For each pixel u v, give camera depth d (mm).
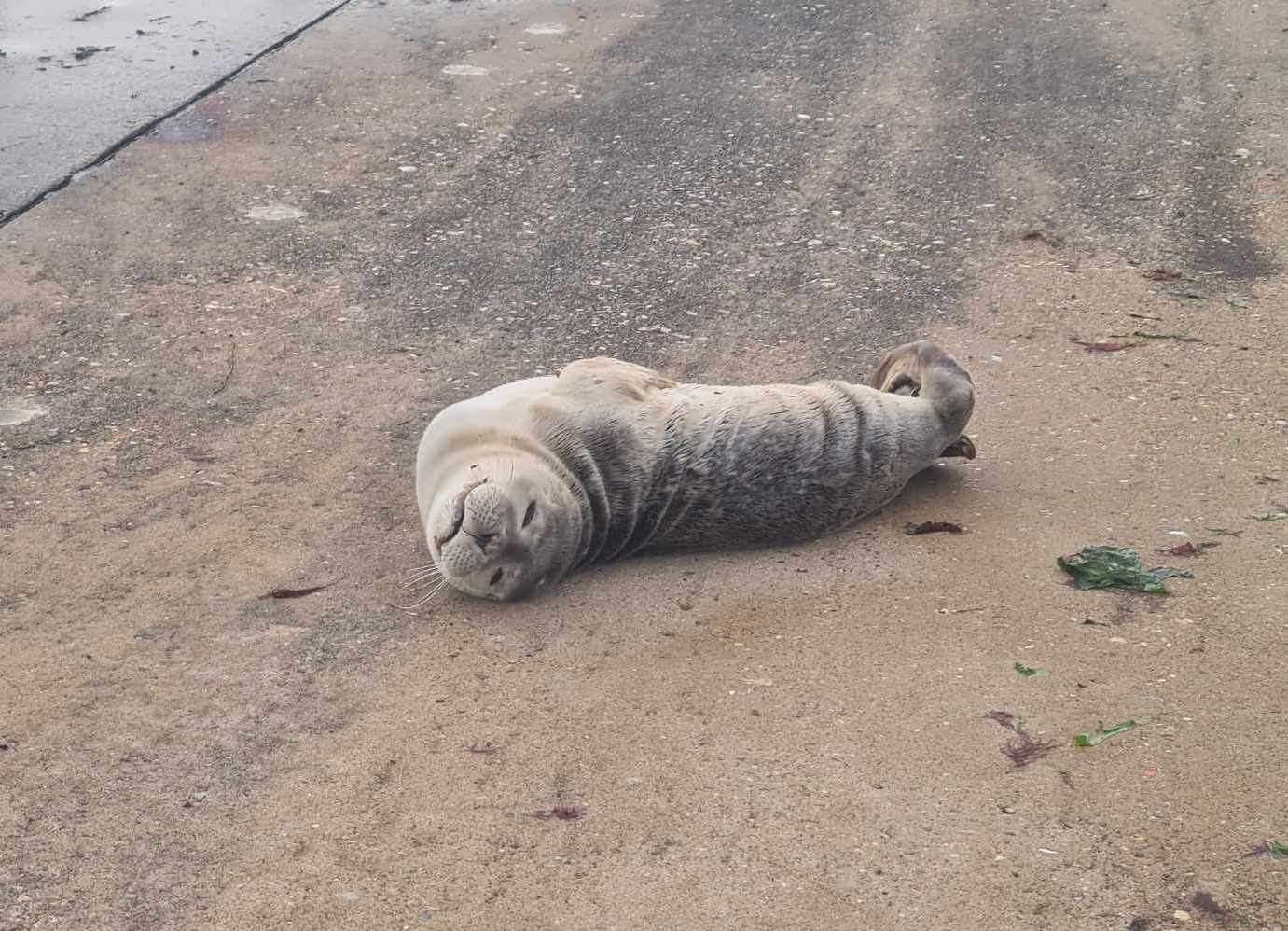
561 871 3480
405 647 4062
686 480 4336
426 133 6602
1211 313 5379
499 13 7992
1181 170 6281
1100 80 7004
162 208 5996
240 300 5477
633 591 4270
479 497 4074
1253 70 7043
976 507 4496
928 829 3543
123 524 4449
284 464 4699
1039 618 4070
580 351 5223
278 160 6363
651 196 6156
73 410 4906
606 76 7121
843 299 5504
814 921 3377
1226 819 3535
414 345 5254
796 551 4402
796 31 7664
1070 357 5152
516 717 3840
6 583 4230
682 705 3859
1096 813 3562
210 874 3490
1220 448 4680
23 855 3527
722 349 5227
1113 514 4426
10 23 7688
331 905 3424
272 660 4020
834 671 3941
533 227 5941
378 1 8195
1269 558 4223
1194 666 3898
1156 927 3350
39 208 5934
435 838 3553
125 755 3752
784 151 6469
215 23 7773
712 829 3557
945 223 5961
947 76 7070
